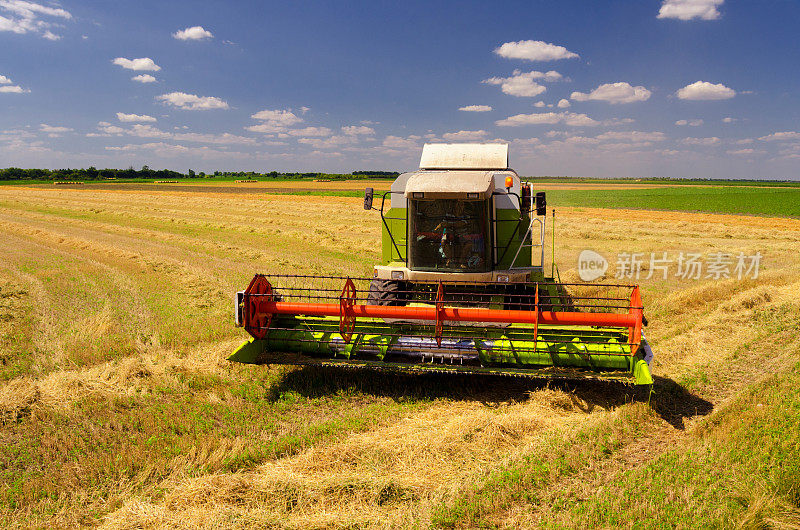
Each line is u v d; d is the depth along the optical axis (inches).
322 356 283.7
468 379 284.2
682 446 209.6
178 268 613.9
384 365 265.3
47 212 1457.9
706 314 410.6
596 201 2495.1
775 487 172.9
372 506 172.4
